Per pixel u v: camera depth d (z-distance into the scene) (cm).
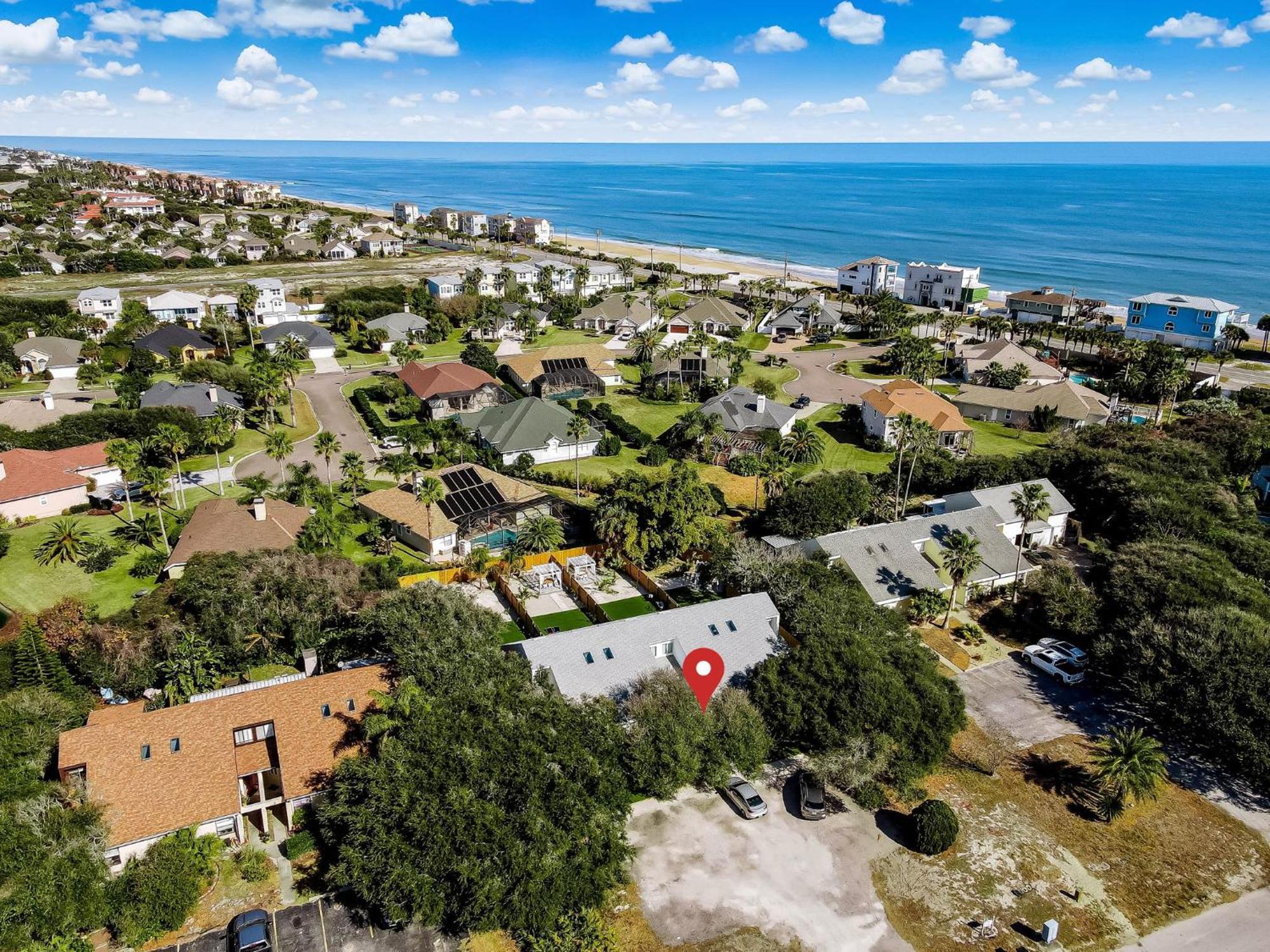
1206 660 4988
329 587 5934
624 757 4425
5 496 7600
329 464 9238
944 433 10412
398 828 3659
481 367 13475
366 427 10838
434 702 4262
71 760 4038
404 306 17500
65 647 5431
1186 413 11725
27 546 7212
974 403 12325
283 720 4394
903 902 3975
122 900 3691
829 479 7862
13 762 4009
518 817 3691
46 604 6284
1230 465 9356
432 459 9506
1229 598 5744
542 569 7062
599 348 13988
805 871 4141
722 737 4628
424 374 11919
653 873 4103
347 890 3925
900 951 3712
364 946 3638
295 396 12162
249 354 14325
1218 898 4044
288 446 8612
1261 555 6706
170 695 4891
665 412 12050
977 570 6825
